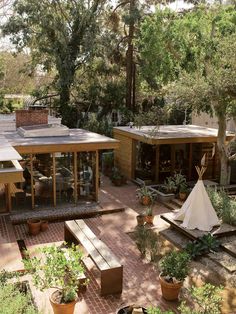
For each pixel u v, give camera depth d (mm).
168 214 12805
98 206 14477
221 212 12336
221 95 13938
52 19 25156
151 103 27500
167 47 19766
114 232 12273
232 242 10945
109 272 8297
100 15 27641
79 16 25875
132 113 26406
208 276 9391
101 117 28062
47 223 12398
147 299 8320
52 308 7488
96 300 8203
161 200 15633
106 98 27703
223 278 9297
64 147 13633
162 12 20234
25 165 15000
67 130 15938
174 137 17078
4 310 5699
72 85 27438
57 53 25719
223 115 15727
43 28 25281
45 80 35781
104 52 26766
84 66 27469
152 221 13031
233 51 13695
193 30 17641
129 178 19250
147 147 19312
